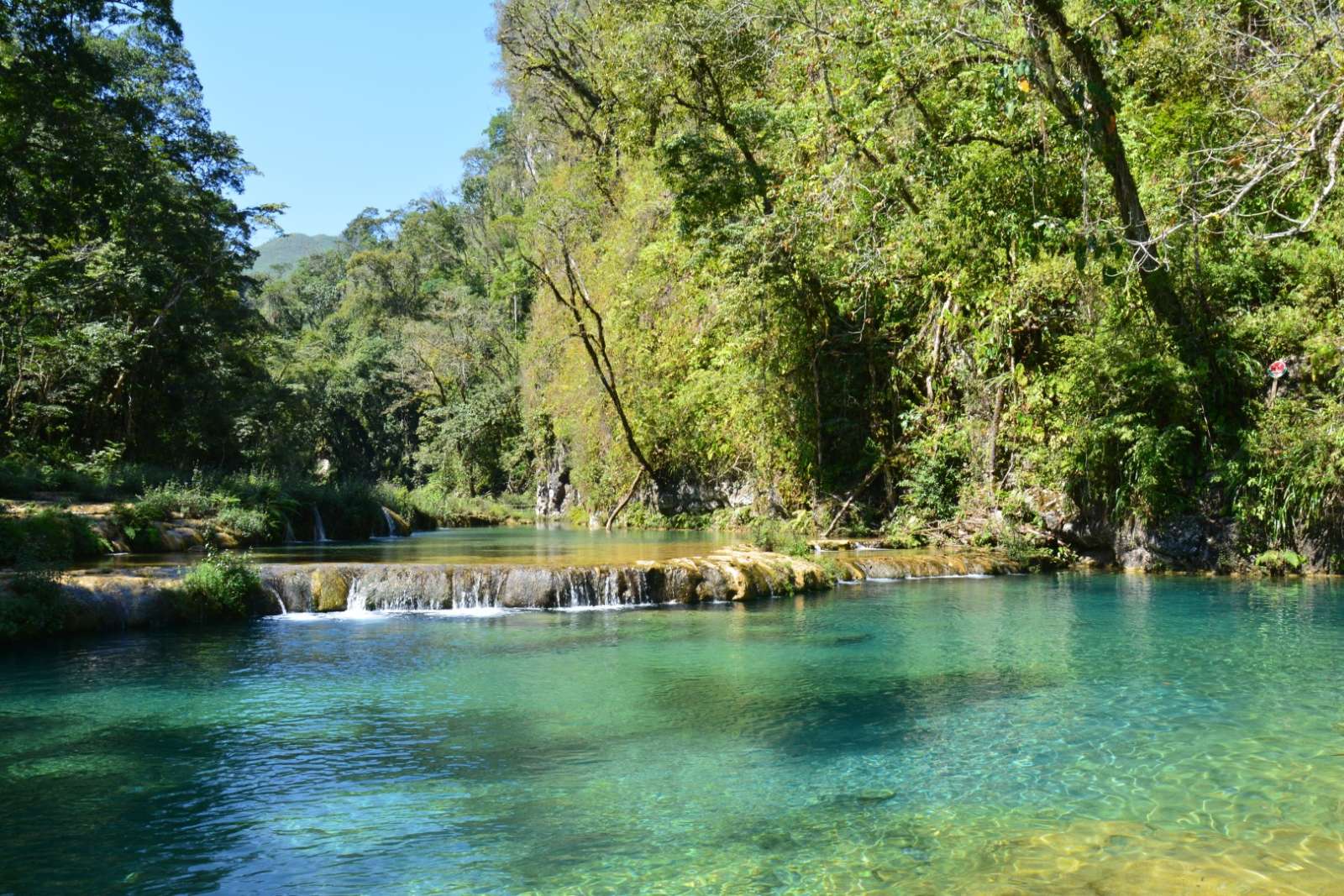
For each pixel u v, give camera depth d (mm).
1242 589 15281
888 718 8039
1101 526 18703
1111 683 9102
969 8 15031
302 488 25906
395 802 6195
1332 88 10516
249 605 13508
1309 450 15641
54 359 27625
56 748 7359
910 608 14008
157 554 17688
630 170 33000
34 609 11758
